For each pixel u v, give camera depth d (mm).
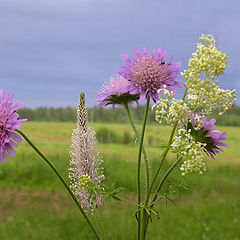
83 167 212
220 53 171
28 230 628
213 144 199
